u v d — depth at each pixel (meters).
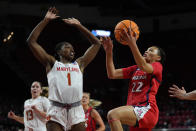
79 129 4.60
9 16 27.70
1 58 28.38
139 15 30.11
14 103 27.66
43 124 8.04
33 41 4.65
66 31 30.23
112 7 29.81
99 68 30.66
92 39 5.10
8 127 20.62
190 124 22.98
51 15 4.78
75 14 29.36
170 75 30.30
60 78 4.65
